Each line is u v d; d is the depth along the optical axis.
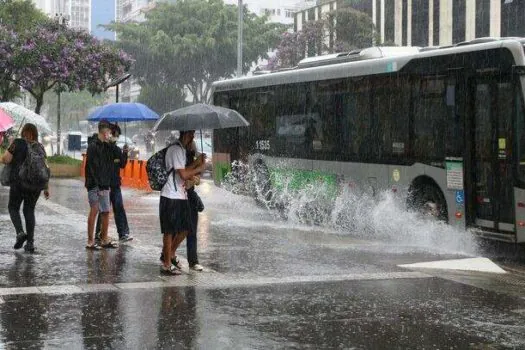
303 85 16.67
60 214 15.97
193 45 79.25
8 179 10.84
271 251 11.65
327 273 9.80
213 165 20.41
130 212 17.03
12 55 29.50
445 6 65.81
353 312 7.64
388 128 14.11
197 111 9.31
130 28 82.25
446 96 12.62
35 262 10.17
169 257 9.51
